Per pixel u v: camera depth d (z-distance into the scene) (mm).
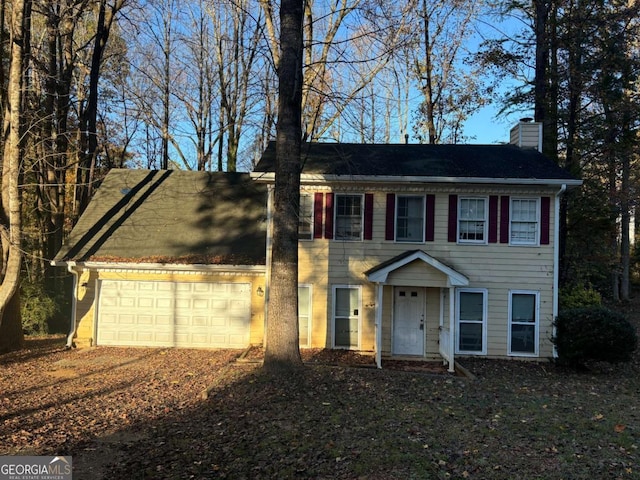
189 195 18031
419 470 5652
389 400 8672
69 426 7531
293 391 8992
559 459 5969
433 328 14164
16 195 13250
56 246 20625
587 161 19219
